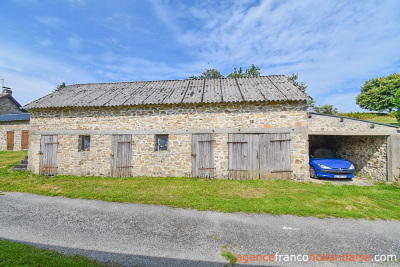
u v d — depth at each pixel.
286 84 9.59
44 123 9.62
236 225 4.50
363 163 9.37
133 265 3.14
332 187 7.32
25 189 7.11
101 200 6.10
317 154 9.98
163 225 4.51
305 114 8.27
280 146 8.39
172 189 7.10
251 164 8.52
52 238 3.96
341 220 4.76
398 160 7.85
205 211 5.26
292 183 7.83
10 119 18.28
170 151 8.90
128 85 11.56
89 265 3.07
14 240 3.86
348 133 8.67
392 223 4.63
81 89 11.36
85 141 9.68
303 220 4.75
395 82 26.98
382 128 8.16
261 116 8.49
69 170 9.36
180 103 8.53
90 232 4.20
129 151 9.08
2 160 12.59
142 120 9.08
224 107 8.66
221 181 8.16
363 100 29.58
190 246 3.70
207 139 8.71
